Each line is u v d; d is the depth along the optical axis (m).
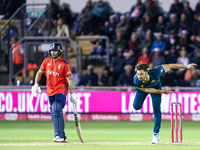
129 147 19.91
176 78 51.19
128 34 56.12
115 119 41.94
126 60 51.81
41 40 52.34
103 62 55.94
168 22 56.88
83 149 18.92
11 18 56.41
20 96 42.22
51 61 22.00
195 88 40.81
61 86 21.80
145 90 21.22
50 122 40.47
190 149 19.14
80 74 51.62
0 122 40.44
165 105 41.06
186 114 41.16
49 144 21.38
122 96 41.62
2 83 55.72
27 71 51.91
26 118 42.38
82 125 37.78
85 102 42.00
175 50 53.09
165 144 21.45
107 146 20.36
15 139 25.41
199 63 51.62
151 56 52.25
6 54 56.06
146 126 36.84
